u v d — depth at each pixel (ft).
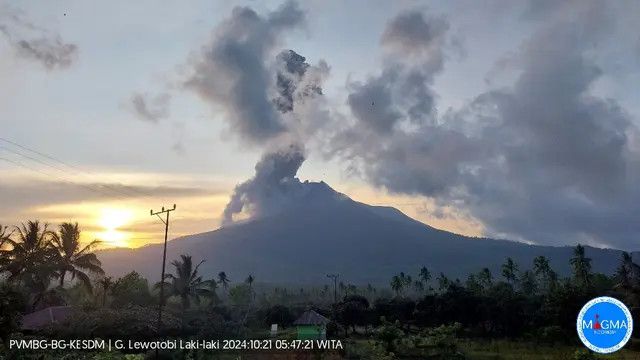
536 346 151.53
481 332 201.26
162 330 140.36
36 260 196.34
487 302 199.62
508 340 175.83
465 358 124.88
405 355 124.88
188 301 244.42
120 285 212.64
